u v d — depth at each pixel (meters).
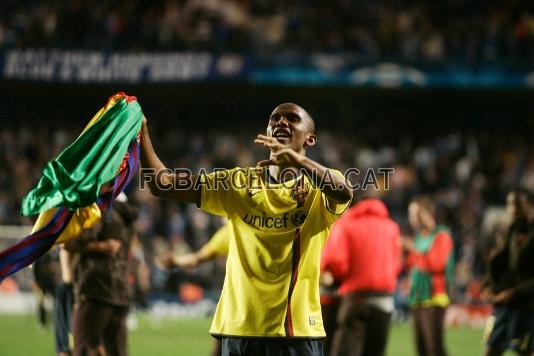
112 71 89.19
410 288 33.59
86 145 16.20
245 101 99.12
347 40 89.75
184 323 60.12
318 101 99.12
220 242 29.02
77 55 89.50
